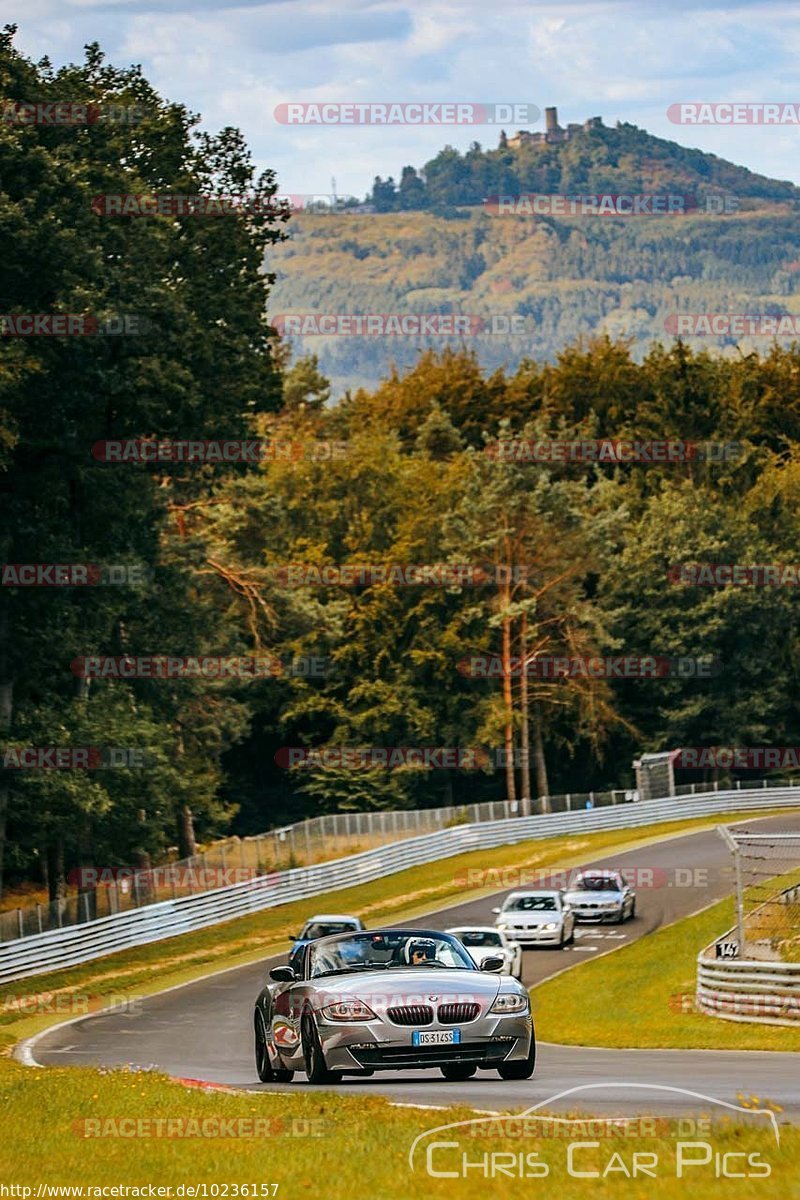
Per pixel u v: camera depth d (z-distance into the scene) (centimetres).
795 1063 4106
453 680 18325
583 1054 4841
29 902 13500
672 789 17050
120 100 9656
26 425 8906
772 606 19062
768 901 7575
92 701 9819
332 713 17862
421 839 13612
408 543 18088
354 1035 3200
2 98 8550
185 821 14375
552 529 17625
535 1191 1903
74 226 8438
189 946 10019
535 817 15075
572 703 18150
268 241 10312
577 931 9681
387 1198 1938
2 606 9594
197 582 13338
